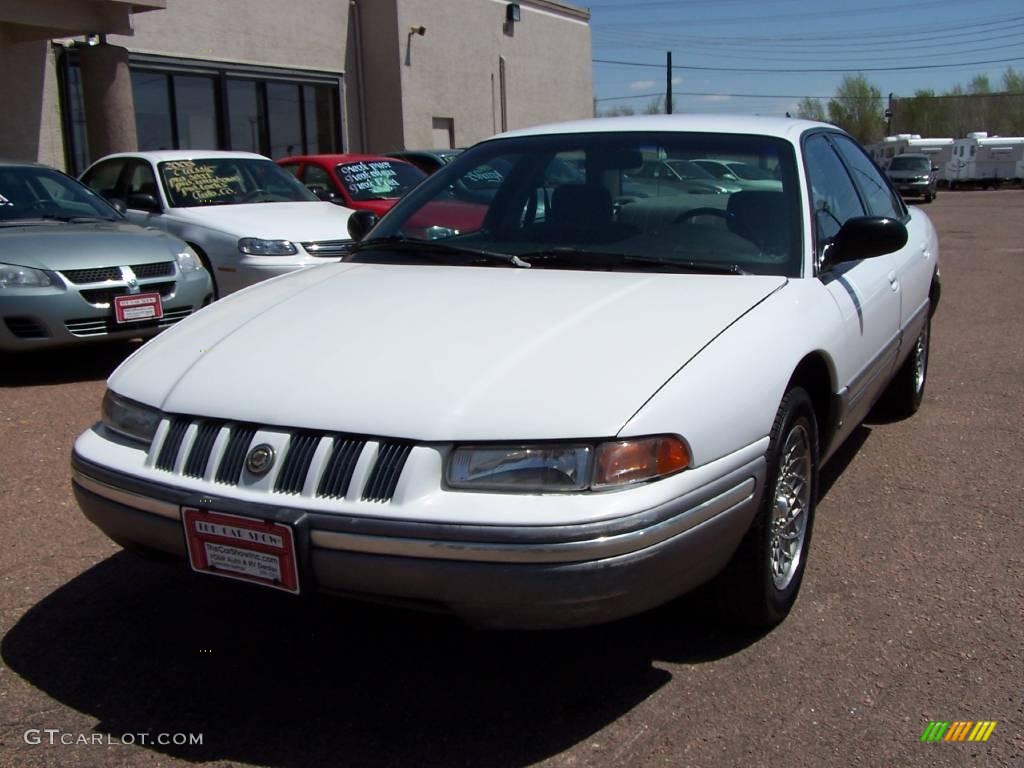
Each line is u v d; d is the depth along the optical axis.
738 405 2.72
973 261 13.95
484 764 2.55
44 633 3.22
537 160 4.05
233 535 2.57
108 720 2.75
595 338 2.79
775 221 3.56
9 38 13.23
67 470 4.78
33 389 6.39
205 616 3.35
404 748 2.62
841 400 3.56
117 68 12.80
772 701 2.81
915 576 3.62
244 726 2.73
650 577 2.47
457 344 2.79
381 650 3.14
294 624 3.30
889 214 5.06
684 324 2.89
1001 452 5.07
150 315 6.79
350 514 2.44
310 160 11.37
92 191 8.08
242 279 7.96
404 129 20.47
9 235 6.71
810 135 4.09
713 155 3.82
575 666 3.03
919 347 5.59
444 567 2.39
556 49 26.28
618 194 3.80
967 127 72.31
